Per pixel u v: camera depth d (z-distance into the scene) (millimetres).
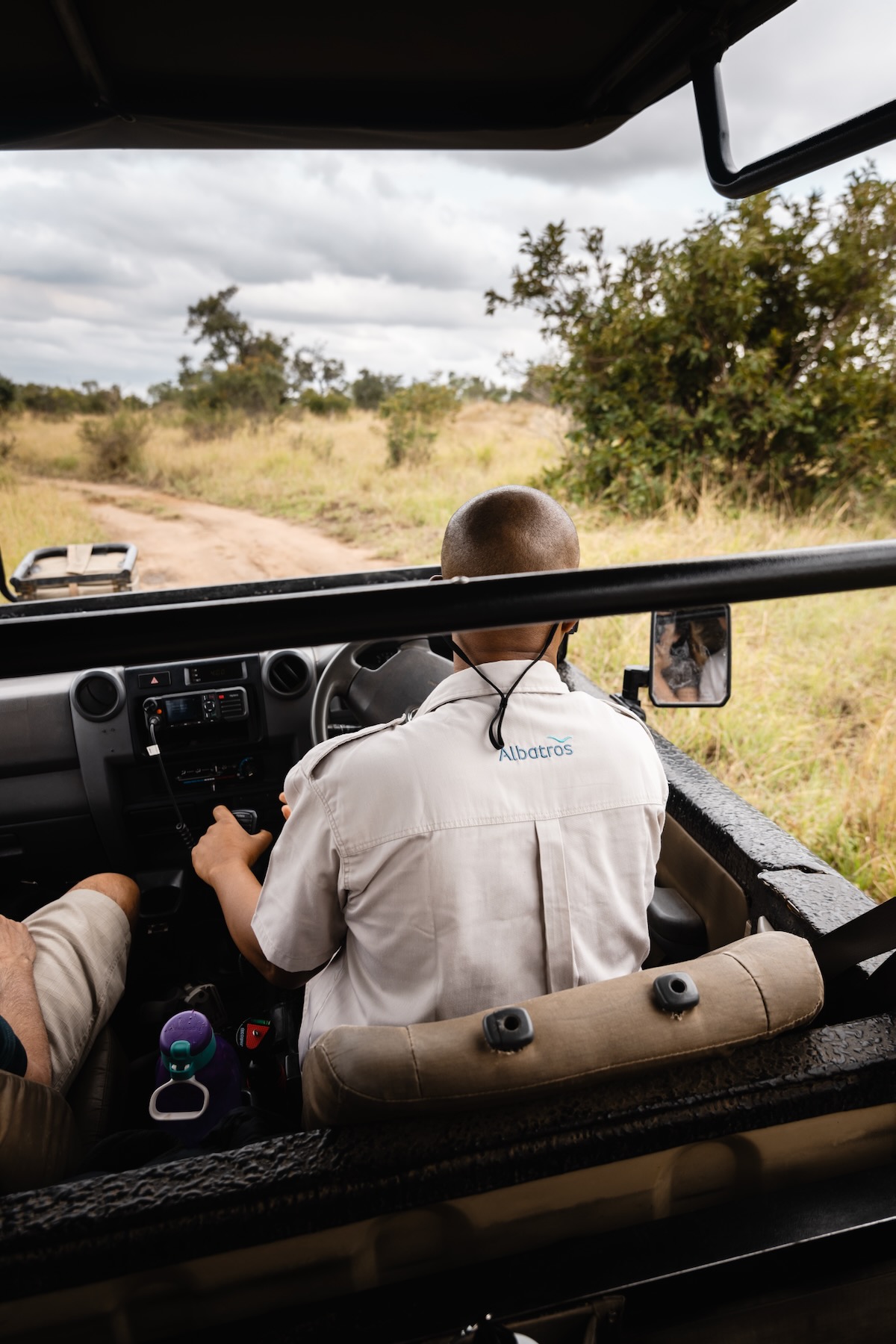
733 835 1604
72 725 2162
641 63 1587
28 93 1643
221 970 2324
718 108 1435
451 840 1012
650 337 7566
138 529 10797
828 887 1439
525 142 1898
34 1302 838
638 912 1124
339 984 1170
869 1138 1023
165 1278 868
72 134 1770
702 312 7438
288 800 1104
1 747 2145
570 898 1053
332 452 15430
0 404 23203
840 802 3305
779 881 1459
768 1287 980
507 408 14078
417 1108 877
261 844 1576
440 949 1017
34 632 660
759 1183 1017
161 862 2361
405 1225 913
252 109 1733
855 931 1125
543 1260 951
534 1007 929
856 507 7109
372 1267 930
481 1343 814
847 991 1182
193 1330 914
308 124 1767
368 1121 889
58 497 13477
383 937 1042
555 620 744
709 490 7199
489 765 1043
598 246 7660
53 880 2320
